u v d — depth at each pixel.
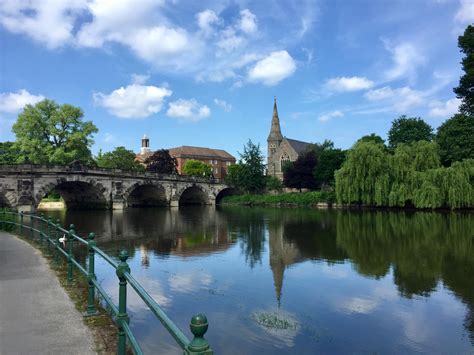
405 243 25.78
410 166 51.66
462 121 55.19
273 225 38.38
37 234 21.86
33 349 6.48
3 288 10.17
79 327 7.54
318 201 71.19
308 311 12.86
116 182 62.53
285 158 115.44
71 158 65.31
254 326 11.48
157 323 11.22
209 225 39.06
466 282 16.27
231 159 140.75
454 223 36.25
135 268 18.78
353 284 16.05
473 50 55.94
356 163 54.59
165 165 96.94
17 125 65.25
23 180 48.47
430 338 10.86
